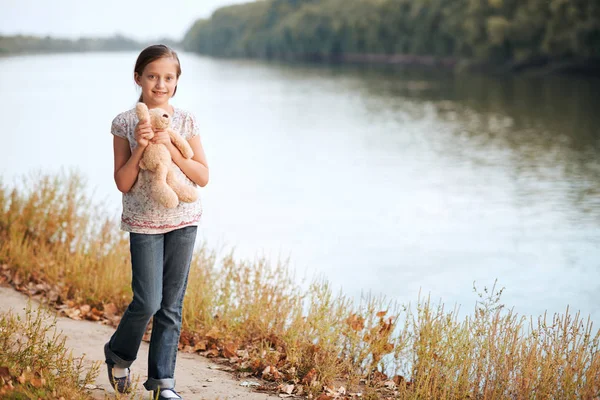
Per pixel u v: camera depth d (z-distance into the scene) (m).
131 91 56.19
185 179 3.62
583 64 64.75
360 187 19.39
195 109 48.31
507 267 10.75
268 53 171.88
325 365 4.72
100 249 7.10
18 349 4.17
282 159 25.91
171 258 3.66
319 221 14.67
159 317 3.75
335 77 84.44
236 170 23.03
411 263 11.05
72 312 5.80
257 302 5.52
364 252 11.84
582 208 15.59
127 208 3.58
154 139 3.48
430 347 4.57
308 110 46.47
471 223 14.35
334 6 144.50
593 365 4.16
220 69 113.62
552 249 11.97
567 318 4.59
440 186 19.22
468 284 9.76
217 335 5.34
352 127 36.44
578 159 23.38
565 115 37.34
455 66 89.94
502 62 76.00
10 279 6.52
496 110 41.41
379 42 120.06
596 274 10.24
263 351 5.03
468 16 86.94
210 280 6.03
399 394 4.41
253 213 15.48
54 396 3.66
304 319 5.32
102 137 29.77
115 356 3.78
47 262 6.75
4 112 40.50
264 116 43.41
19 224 7.59
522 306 8.69
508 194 17.59
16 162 22.48
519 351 4.51
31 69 89.62
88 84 64.19
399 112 43.22
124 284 6.27
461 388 4.30
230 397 4.26
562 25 61.62
